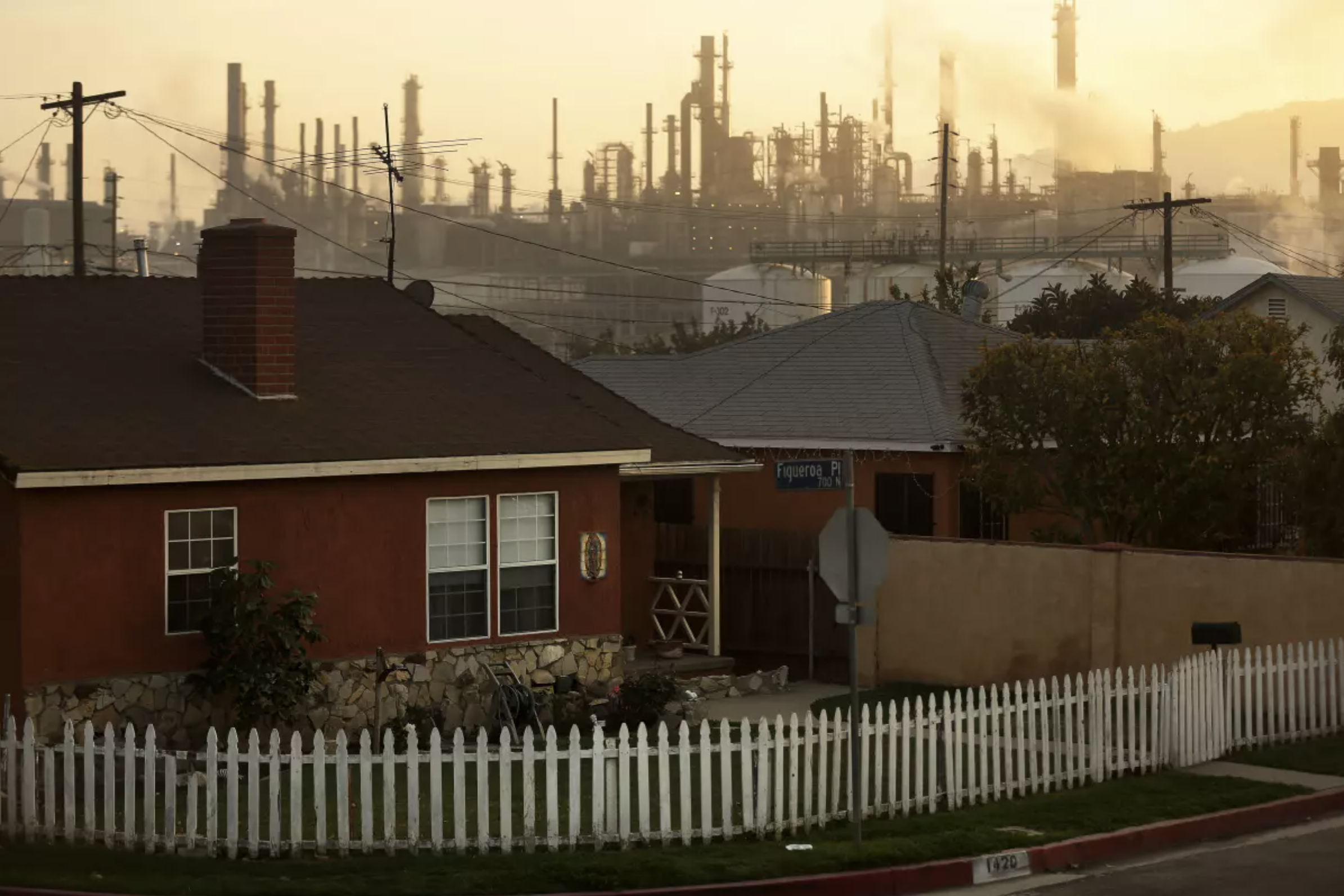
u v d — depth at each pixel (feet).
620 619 144.25
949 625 152.46
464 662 134.00
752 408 214.28
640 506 174.19
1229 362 162.30
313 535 126.52
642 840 91.15
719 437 209.56
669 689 132.57
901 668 156.46
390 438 130.72
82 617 115.85
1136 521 167.53
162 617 119.34
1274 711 123.24
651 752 91.30
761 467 169.07
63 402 123.75
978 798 102.94
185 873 84.79
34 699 113.50
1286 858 89.92
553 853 89.15
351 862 86.99
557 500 139.85
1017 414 171.73
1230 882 84.33
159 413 125.70
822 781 95.86
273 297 132.87
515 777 113.91
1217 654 118.21
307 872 84.94
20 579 113.39
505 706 127.44
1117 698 111.24
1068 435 169.07
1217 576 136.36
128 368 131.95
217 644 118.52
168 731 118.83
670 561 185.57
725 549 176.96
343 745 88.79
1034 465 173.68
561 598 140.05
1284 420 164.04
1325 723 125.70
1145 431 164.96
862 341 226.17
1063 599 145.07
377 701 122.11
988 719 115.24
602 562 141.90
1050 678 145.38
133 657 118.01
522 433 138.00
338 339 147.95
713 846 90.99
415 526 131.75
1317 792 105.19
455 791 89.51
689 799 91.56
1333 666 126.11
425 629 132.36
